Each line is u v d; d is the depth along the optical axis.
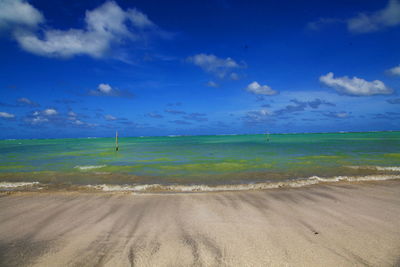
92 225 5.78
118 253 4.37
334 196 8.16
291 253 4.26
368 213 6.32
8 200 8.15
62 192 9.45
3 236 5.16
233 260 4.07
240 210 6.82
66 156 28.25
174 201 7.85
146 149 41.94
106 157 26.53
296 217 6.13
